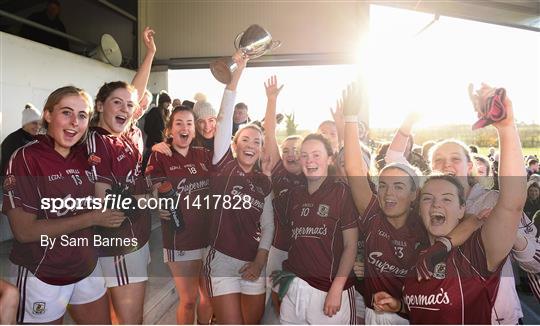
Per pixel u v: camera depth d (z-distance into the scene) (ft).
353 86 4.76
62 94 4.42
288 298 4.68
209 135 4.91
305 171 4.55
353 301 4.69
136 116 5.28
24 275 4.49
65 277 4.60
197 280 5.01
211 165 4.81
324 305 4.59
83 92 4.56
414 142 4.80
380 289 4.63
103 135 4.78
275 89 4.80
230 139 4.67
